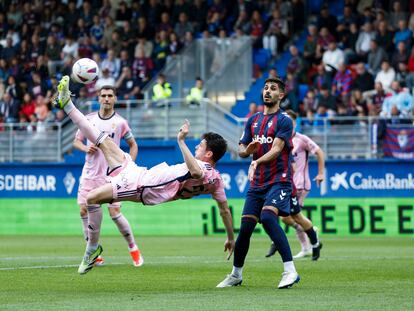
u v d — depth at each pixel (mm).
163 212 60094
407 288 24641
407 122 58938
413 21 67438
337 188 57188
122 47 74000
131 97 69188
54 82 73188
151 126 64250
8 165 63750
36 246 46406
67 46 76000
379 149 58031
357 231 56969
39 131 66375
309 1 76000
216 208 59031
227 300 21453
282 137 24688
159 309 19562
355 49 67500
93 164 33094
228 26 73750
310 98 63000
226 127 62500
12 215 63656
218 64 68000
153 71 71375
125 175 25516
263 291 23734
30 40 78938
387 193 56406
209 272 30156
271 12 73625
